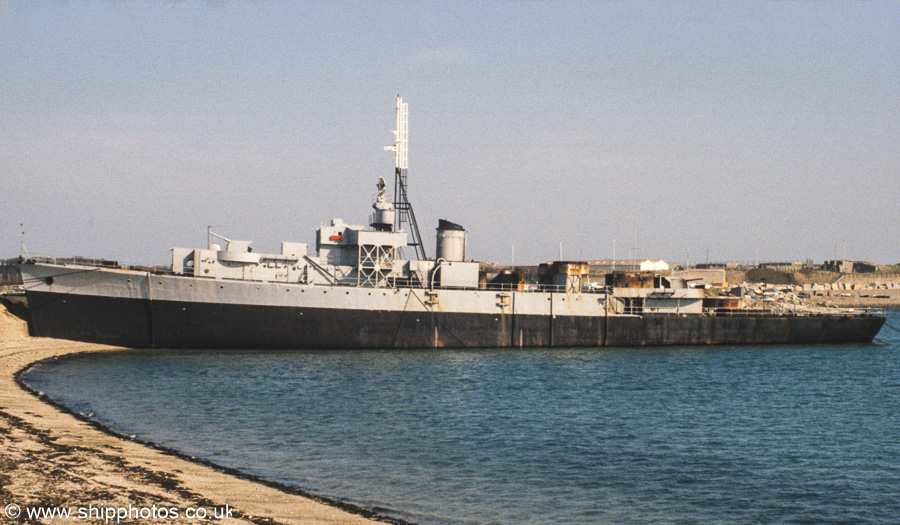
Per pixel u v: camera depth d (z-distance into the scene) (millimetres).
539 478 36875
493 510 31922
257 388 56969
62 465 31391
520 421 49625
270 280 75750
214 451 38781
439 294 79750
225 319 72375
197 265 72938
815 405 58594
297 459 38156
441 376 65312
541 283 92250
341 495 32531
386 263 80000
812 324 97625
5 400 45812
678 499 34375
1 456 31953
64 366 62188
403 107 90375
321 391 56969
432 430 46156
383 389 58688
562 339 85750
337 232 80000
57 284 69375
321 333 75250
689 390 63594
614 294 88750
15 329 70375
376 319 77188
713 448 43906
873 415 54938
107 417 45188
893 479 38094
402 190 90438
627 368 74125
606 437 45906
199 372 62250
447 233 86375
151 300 70625
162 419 45719
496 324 82562
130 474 31391
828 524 31656
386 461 38719
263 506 29047
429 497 33156
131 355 68625
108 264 71938
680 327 91250
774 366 79438
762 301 112500
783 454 42844
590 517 31672
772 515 32625
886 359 87312
